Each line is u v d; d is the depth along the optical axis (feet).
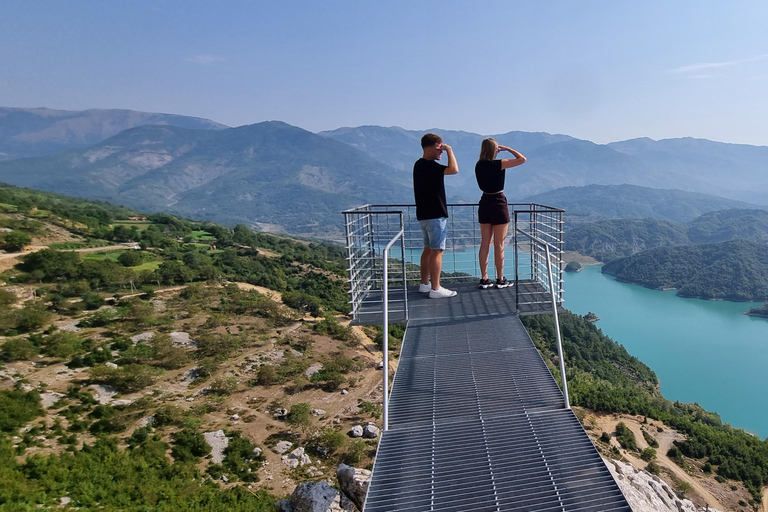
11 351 135.54
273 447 108.37
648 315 486.79
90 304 192.13
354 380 150.71
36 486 73.10
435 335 21.67
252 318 207.41
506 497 12.89
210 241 412.16
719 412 273.95
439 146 23.57
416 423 15.80
